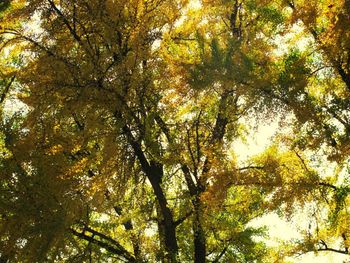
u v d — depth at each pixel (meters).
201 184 9.31
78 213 8.64
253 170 9.12
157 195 9.71
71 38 8.70
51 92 8.29
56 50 8.53
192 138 9.64
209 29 9.05
